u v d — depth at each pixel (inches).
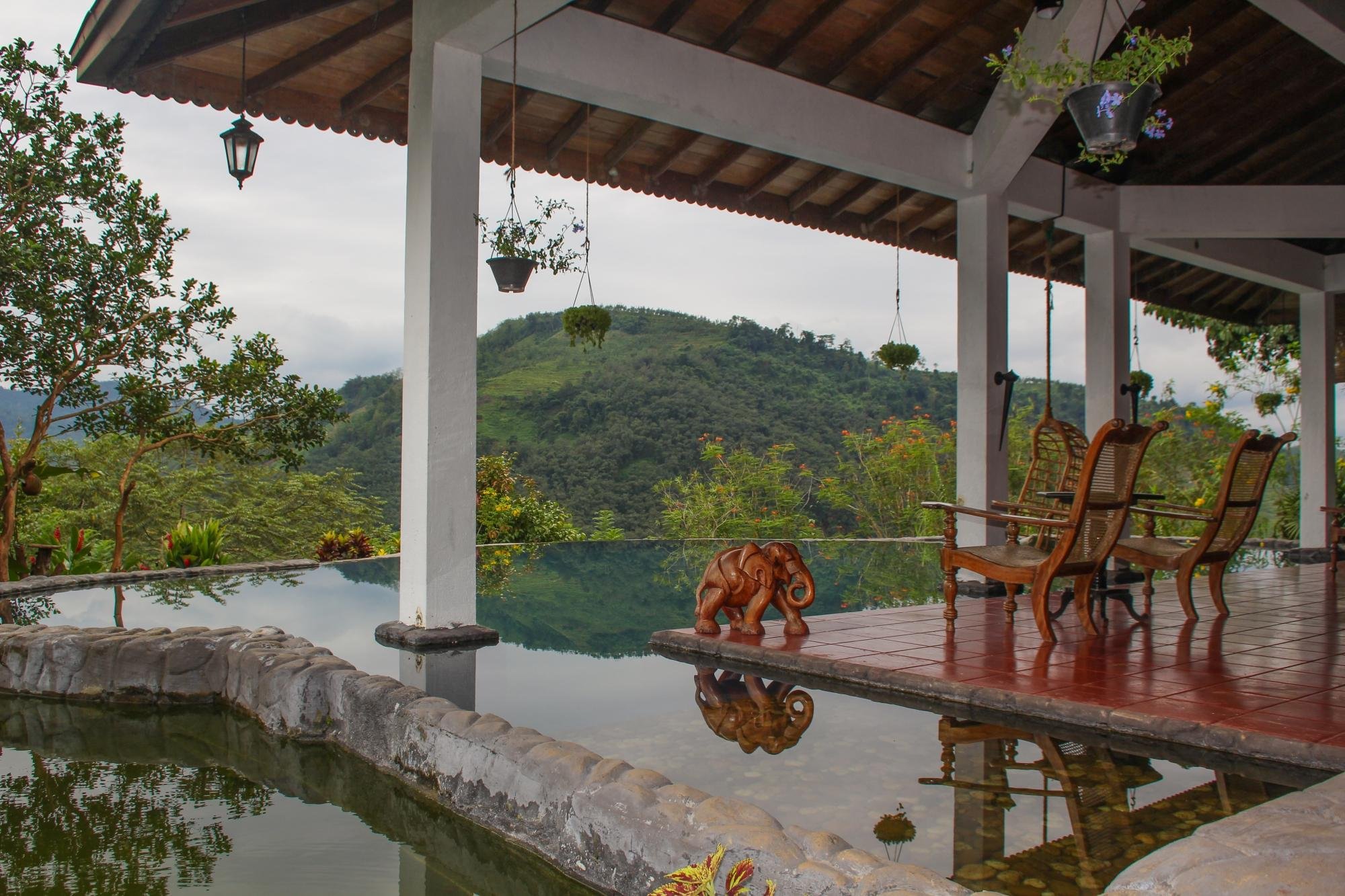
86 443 613.3
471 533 194.1
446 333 191.6
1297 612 213.8
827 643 169.5
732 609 183.5
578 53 216.2
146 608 225.3
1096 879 72.6
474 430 195.5
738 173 310.2
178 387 333.4
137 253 308.3
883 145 271.4
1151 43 179.6
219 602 238.8
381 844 92.4
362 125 246.5
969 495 289.4
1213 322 539.5
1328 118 322.3
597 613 226.8
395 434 947.3
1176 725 114.0
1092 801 92.0
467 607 192.2
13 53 279.6
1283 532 495.2
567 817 86.9
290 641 150.4
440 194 191.6
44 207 292.0
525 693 140.3
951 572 181.8
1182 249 372.5
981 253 290.4
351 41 215.8
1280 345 514.9
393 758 113.7
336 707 125.9
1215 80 290.8
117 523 325.4
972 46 264.2
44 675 148.4
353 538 404.5
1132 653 160.4
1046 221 314.7
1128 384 334.6
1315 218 328.5
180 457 657.0
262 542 668.7
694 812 78.2
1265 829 63.1
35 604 233.1
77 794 106.7
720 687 145.9
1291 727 110.6
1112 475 171.6
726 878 68.6
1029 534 328.5
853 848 73.1
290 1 205.8
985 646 167.0
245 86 218.8
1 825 96.3
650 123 270.8
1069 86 191.3
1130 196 335.9
